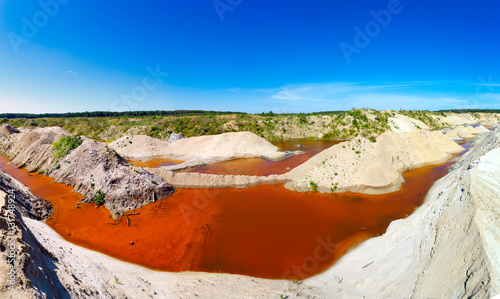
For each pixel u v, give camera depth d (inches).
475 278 281.6
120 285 448.1
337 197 986.1
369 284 462.6
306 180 1123.9
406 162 1369.3
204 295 446.9
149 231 760.3
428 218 498.3
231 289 478.9
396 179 1099.9
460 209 410.3
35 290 265.0
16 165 1529.3
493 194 381.4
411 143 1529.3
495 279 259.1
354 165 1133.1
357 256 603.8
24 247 321.4
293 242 694.5
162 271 581.9
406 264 438.9
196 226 786.2
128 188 967.0
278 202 963.3
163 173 1203.9
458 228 376.8
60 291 322.7
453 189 498.9
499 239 303.1
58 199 976.3
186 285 490.9
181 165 1624.0
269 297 439.5
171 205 950.4
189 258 632.4
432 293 328.5
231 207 925.8
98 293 383.6
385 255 530.6
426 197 943.0
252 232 747.4
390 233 624.7
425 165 1390.3
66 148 1352.1
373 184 1039.6
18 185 926.4
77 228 772.0
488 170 439.5
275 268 590.6
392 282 423.5
